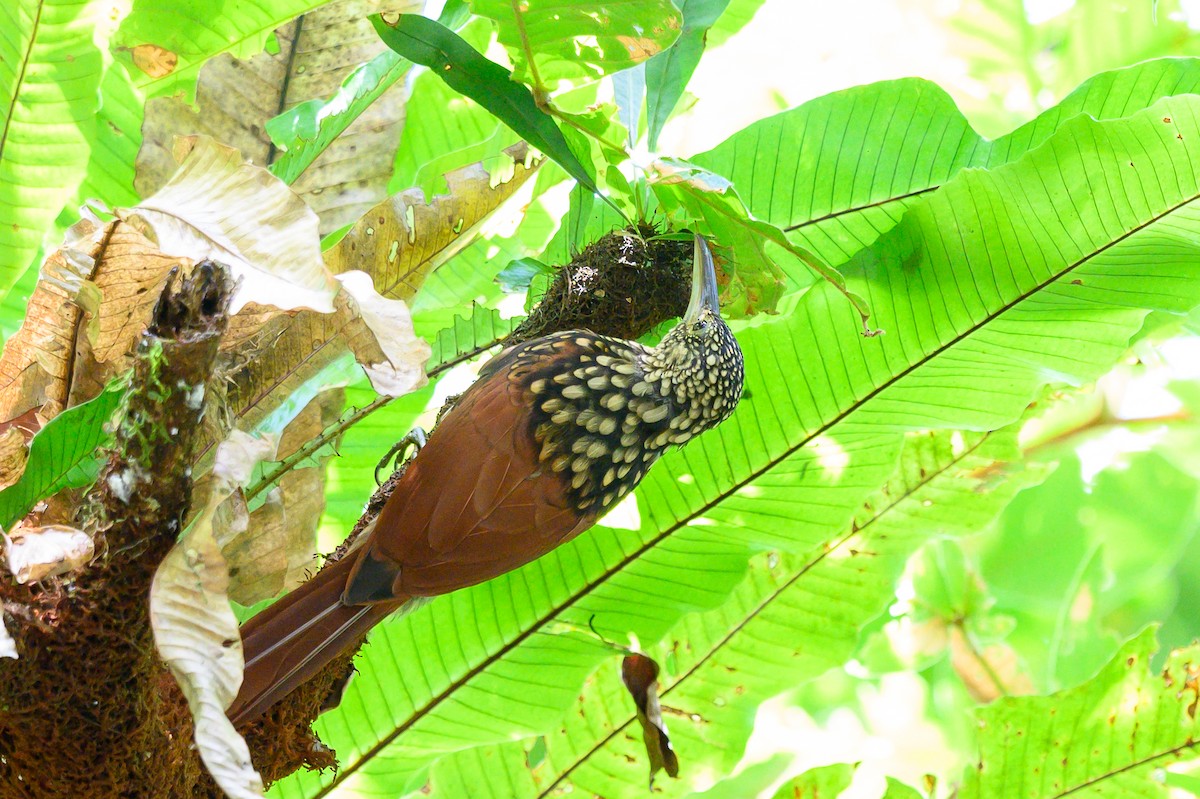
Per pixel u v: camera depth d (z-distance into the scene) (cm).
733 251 324
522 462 321
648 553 328
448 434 321
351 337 312
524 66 320
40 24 321
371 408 325
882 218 331
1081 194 326
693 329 324
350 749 328
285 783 327
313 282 311
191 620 309
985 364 328
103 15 324
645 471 325
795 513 329
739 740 331
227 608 309
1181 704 331
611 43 319
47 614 310
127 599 310
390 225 323
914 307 328
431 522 319
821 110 330
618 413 322
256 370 320
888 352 328
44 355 317
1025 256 327
